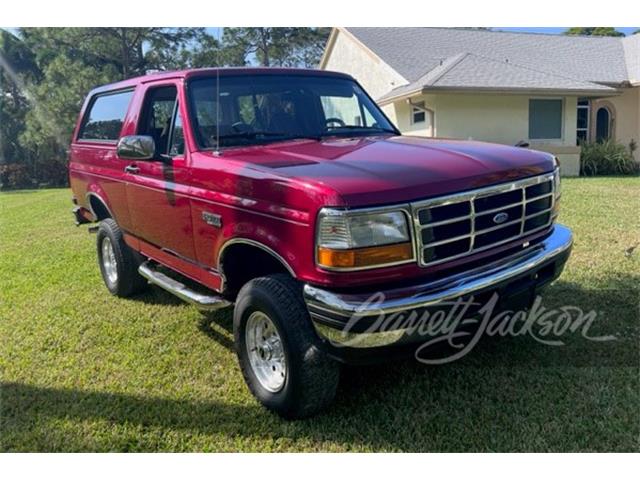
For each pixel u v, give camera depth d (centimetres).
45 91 2058
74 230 944
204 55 2300
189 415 324
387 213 264
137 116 445
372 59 1797
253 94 400
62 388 360
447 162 303
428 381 347
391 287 271
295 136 396
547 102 1602
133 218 464
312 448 290
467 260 296
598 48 2000
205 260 365
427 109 1491
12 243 840
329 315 265
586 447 281
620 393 323
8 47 2369
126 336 440
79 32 2108
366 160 308
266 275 335
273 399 316
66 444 302
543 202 345
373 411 318
